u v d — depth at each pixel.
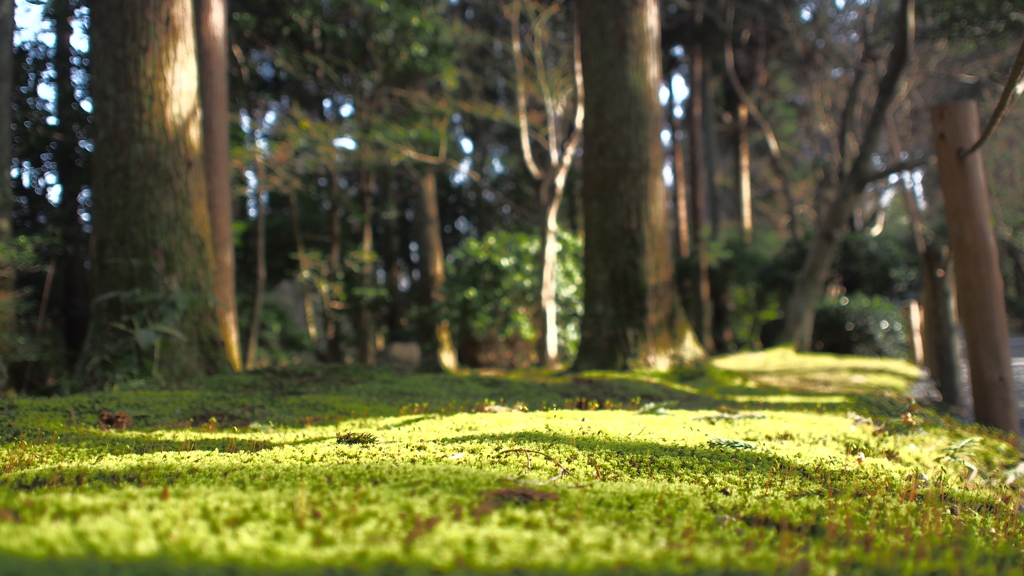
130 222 5.63
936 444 3.10
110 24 5.75
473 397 4.57
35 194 9.57
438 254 16.22
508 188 19.27
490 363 14.80
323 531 1.09
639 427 2.87
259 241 13.23
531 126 15.43
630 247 7.02
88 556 0.87
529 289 13.12
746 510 1.60
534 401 4.39
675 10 17.67
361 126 13.40
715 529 1.38
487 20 16.55
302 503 1.27
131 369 5.32
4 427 2.84
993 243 4.24
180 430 2.99
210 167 8.23
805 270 10.28
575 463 2.05
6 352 7.53
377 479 1.62
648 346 6.91
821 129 18.88
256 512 1.21
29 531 0.95
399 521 1.18
